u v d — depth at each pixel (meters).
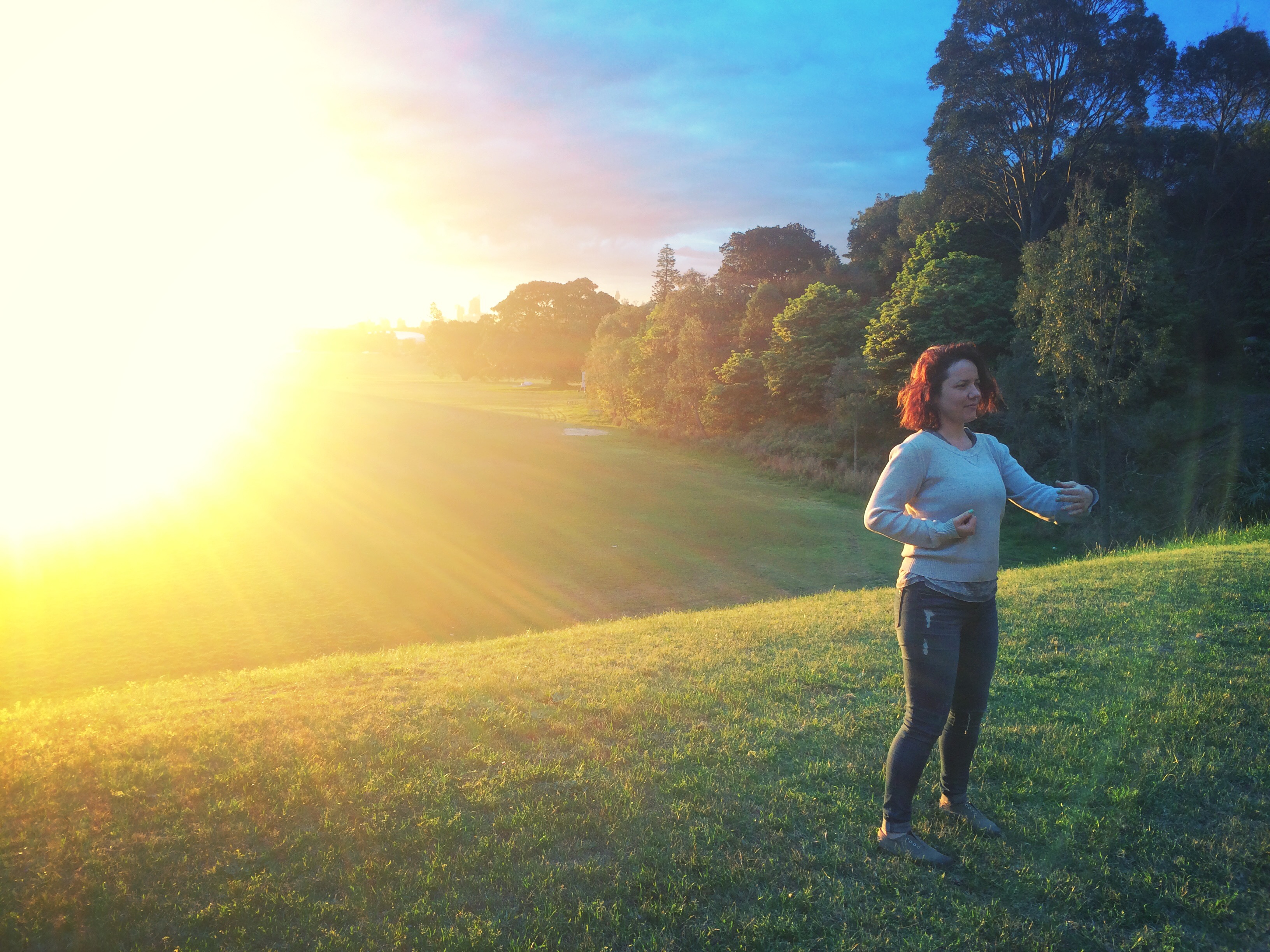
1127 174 45.69
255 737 4.91
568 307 161.38
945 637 3.15
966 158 49.97
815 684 5.83
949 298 44.72
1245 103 48.09
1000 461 3.36
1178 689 5.00
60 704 7.35
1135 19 44.81
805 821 3.68
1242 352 38.84
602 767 4.32
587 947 2.87
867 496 42.78
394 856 3.47
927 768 4.16
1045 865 3.27
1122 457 33.78
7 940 2.99
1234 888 3.07
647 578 28.30
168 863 3.45
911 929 2.91
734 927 2.93
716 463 55.38
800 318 55.44
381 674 7.13
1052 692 5.28
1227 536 14.23
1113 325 30.94
